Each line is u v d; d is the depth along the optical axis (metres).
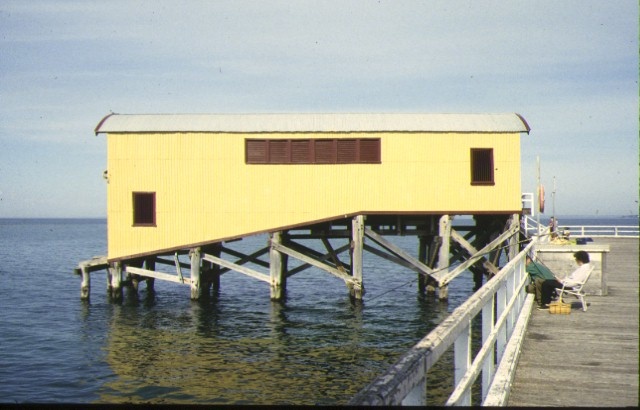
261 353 20.81
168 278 30.89
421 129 29.86
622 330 11.91
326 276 45.62
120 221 30.48
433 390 15.24
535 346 10.53
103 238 146.00
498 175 29.83
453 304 31.19
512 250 30.12
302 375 17.95
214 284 36.59
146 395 16.42
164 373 18.50
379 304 31.19
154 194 30.30
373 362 19.45
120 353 21.25
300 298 33.91
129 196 30.42
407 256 30.27
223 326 25.77
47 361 20.30
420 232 31.52
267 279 30.48
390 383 2.87
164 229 30.30
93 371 18.94
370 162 29.92
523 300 14.80
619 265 25.98
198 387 16.97
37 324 26.97
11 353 21.50
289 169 30.05
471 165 29.89
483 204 29.84
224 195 30.12
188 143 30.19
